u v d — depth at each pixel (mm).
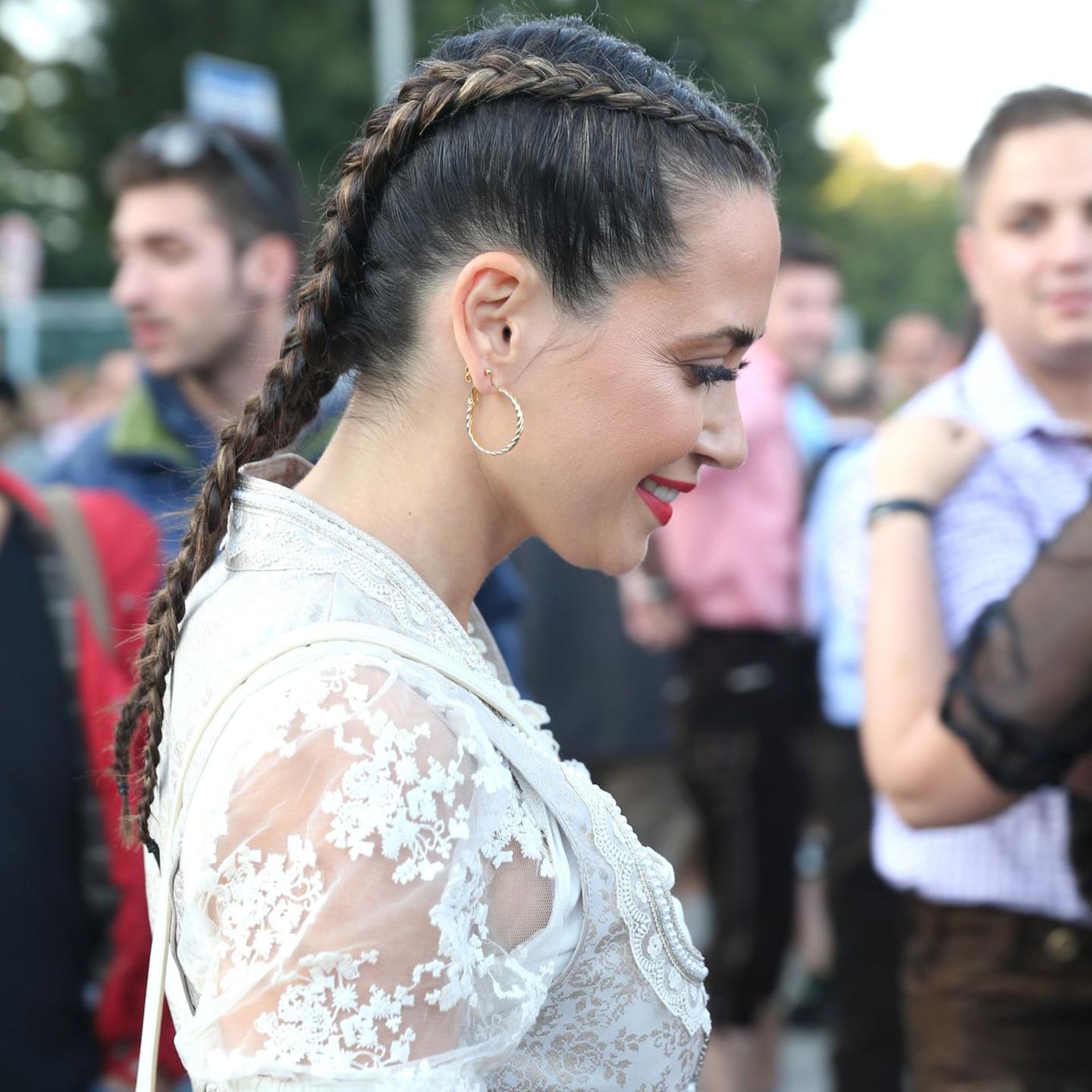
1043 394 2113
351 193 1081
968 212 2258
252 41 15820
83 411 7348
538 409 1048
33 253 9867
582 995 1049
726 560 3625
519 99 1040
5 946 1891
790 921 3654
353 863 897
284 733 931
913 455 2029
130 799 1206
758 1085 3674
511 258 1021
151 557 2033
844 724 3205
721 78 16703
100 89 17453
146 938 1958
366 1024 890
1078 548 1626
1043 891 1965
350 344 1104
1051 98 2150
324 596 1017
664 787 4012
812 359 4820
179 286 2455
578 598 3711
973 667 1676
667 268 1034
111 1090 1995
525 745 1046
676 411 1060
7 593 1950
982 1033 2016
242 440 1108
